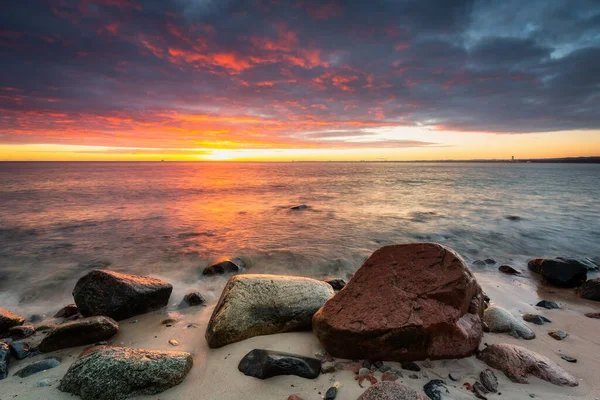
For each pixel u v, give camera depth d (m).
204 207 23.45
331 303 4.77
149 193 33.72
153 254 11.34
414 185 44.59
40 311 7.02
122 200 27.58
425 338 4.11
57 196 30.30
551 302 6.87
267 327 5.12
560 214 19.52
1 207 23.03
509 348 4.15
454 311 4.26
